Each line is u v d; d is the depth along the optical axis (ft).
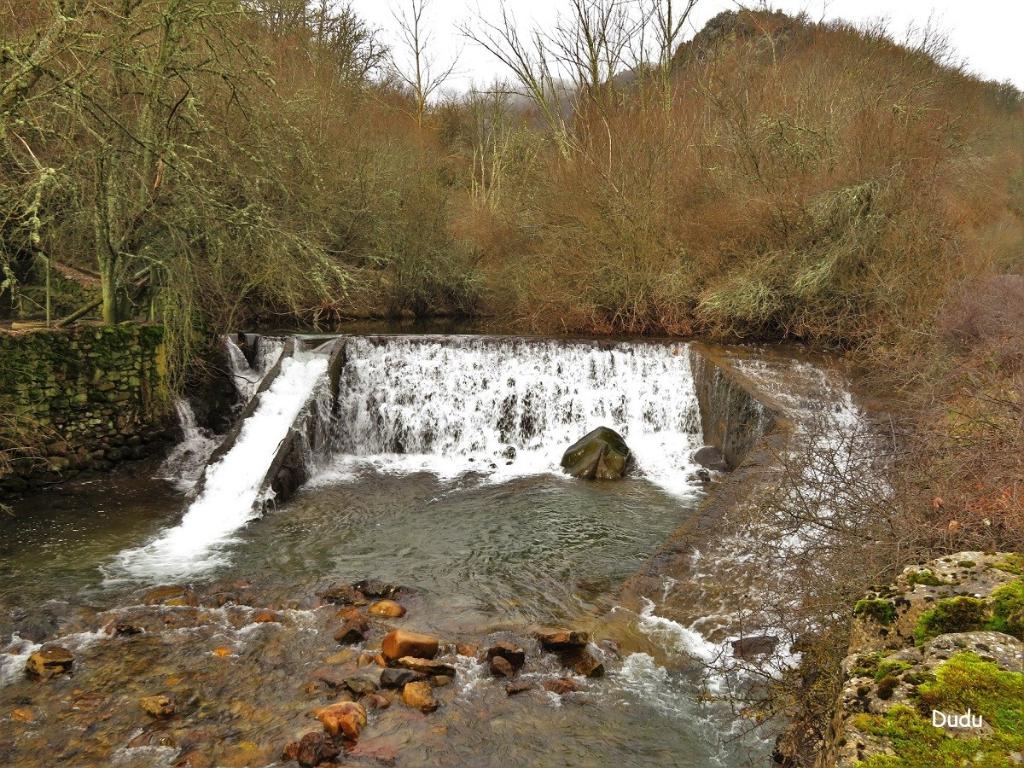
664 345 45.60
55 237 38.70
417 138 80.38
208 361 45.39
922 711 7.88
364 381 45.57
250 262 47.37
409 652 20.66
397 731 17.48
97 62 37.01
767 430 36.47
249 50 40.32
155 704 18.29
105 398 38.01
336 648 21.50
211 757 16.51
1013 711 7.72
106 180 36.88
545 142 77.51
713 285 54.70
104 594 25.34
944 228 47.34
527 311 61.52
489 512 33.94
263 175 45.85
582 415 45.47
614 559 28.50
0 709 18.53
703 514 28.07
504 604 24.57
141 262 42.86
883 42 67.00
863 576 16.08
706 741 17.06
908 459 21.77
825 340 50.72
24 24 36.78
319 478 39.32
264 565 27.99
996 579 10.55
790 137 56.13
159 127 38.42
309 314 63.57
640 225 57.67
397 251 68.03
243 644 21.76
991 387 27.48
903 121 52.80
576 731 17.53
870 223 48.67
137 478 38.17
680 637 21.98
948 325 38.52
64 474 36.60
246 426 39.27
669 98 69.21
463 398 45.75
